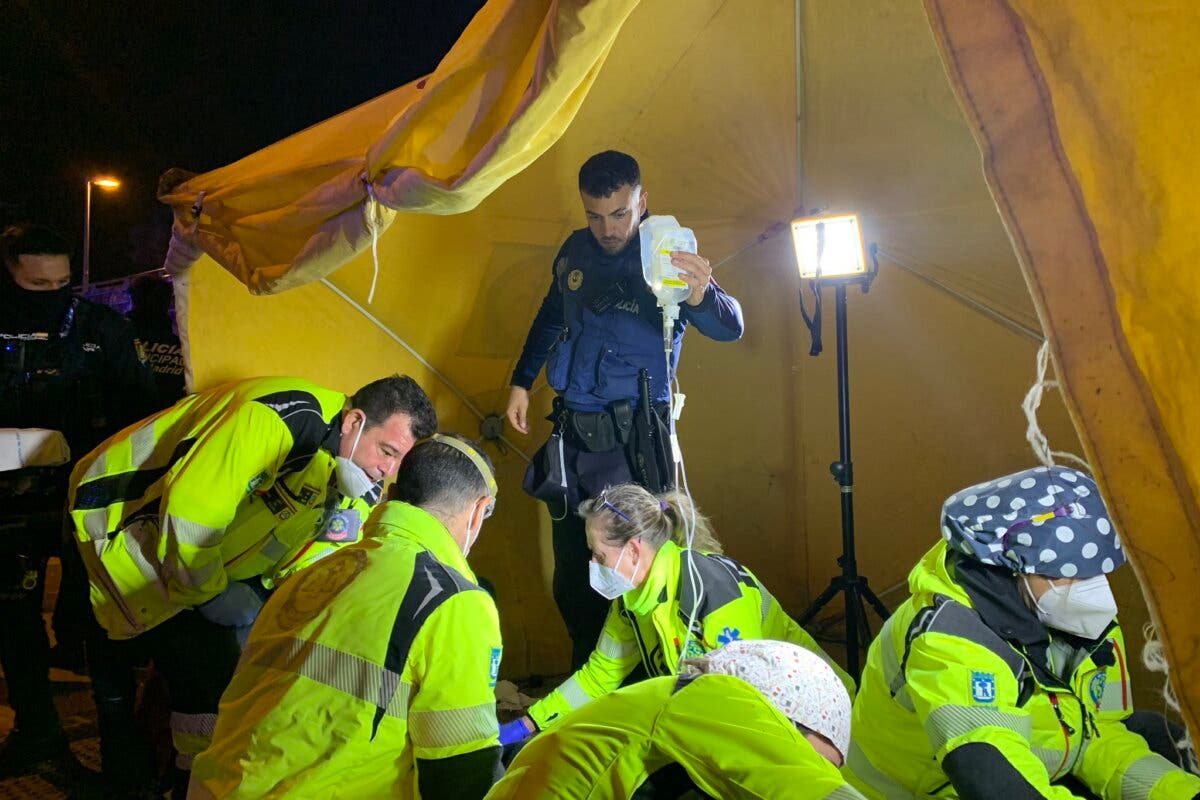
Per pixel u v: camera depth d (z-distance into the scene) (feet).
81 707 12.91
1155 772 5.86
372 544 5.69
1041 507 5.37
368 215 7.47
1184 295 2.36
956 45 2.69
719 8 11.19
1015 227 2.62
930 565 5.91
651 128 11.95
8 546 10.41
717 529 13.66
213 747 5.36
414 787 5.43
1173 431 2.41
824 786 3.75
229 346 11.58
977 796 5.06
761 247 13.35
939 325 11.98
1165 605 2.45
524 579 13.04
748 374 13.64
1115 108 2.44
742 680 4.35
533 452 13.16
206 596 7.96
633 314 9.11
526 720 8.09
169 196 11.00
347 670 5.17
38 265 11.35
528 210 12.42
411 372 12.62
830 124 12.16
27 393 11.53
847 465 10.73
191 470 7.68
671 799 4.06
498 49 5.60
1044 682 5.70
